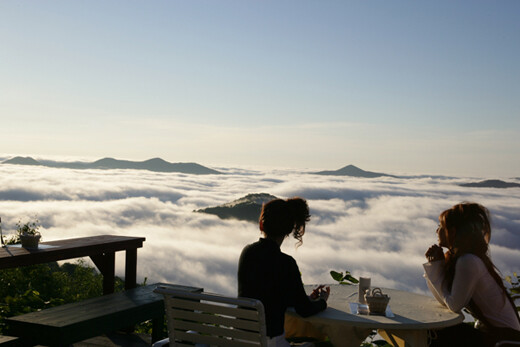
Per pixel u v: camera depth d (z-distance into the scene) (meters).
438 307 2.41
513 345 2.18
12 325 2.44
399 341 2.36
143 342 3.47
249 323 1.86
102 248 3.53
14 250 3.10
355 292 2.71
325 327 2.35
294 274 2.13
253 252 2.15
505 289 2.28
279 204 2.16
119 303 2.92
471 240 2.29
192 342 2.01
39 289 5.28
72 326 2.38
